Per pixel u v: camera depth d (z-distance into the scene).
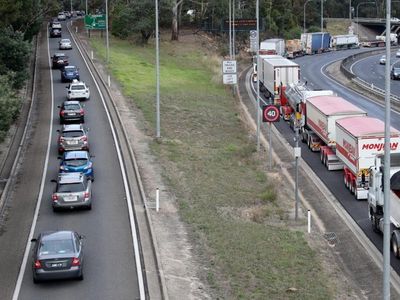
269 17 154.88
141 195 35.81
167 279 24.67
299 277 25.83
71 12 170.50
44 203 34.72
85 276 25.28
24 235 30.06
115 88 70.69
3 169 41.22
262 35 149.00
